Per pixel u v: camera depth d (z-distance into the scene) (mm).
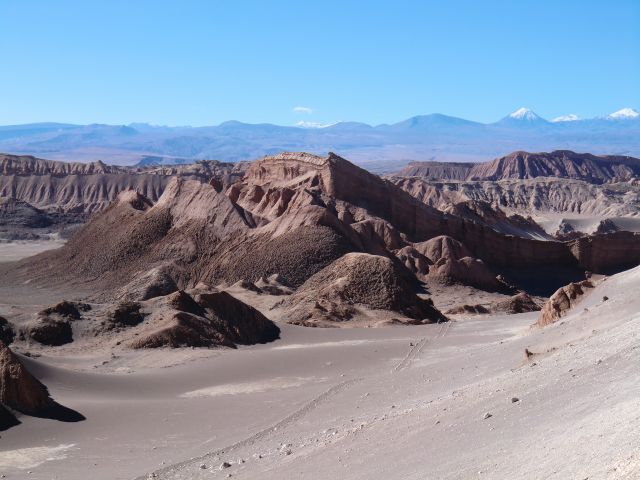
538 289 106750
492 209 143125
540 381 23625
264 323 58719
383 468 20016
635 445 14039
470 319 72250
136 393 39844
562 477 14289
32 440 30625
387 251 98625
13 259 132500
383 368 44500
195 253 97000
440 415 23984
